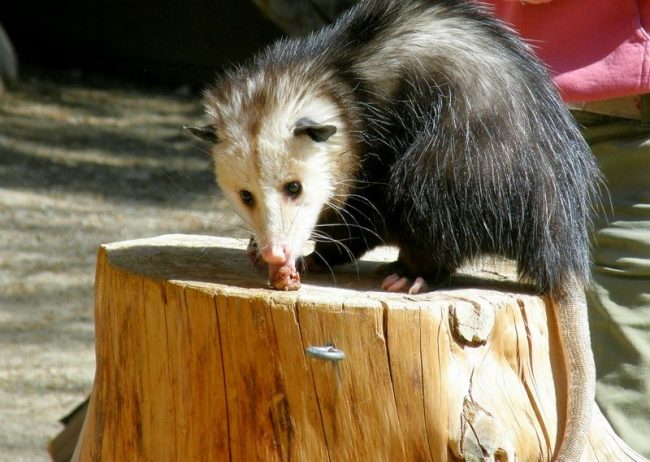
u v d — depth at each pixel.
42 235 15.62
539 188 5.36
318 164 5.76
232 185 5.86
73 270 14.47
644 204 6.21
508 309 5.02
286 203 5.74
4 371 11.40
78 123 21.22
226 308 4.88
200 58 23.70
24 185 17.67
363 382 4.76
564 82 6.07
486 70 5.55
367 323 4.73
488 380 4.88
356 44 5.96
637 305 6.20
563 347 5.23
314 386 4.79
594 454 5.41
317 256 5.98
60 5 24.91
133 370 5.27
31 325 12.67
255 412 4.89
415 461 4.78
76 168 18.67
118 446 5.39
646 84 5.95
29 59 24.94
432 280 5.59
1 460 9.43
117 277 5.34
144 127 21.19
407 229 5.54
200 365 4.98
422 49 5.73
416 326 4.73
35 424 10.21
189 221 16.36
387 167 5.74
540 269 5.31
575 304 5.27
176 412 5.10
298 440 4.84
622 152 6.25
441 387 4.76
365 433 4.78
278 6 14.33
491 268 5.97
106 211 16.73
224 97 5.96
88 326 12.77
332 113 5.79
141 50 24.17
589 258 5.88
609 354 6.29
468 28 5.83
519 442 4.88
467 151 5.39
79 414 7.23
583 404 5.03
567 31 6.12
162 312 5.10
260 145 5.71
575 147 5.65
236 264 5.58
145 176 18.44
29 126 20.78
